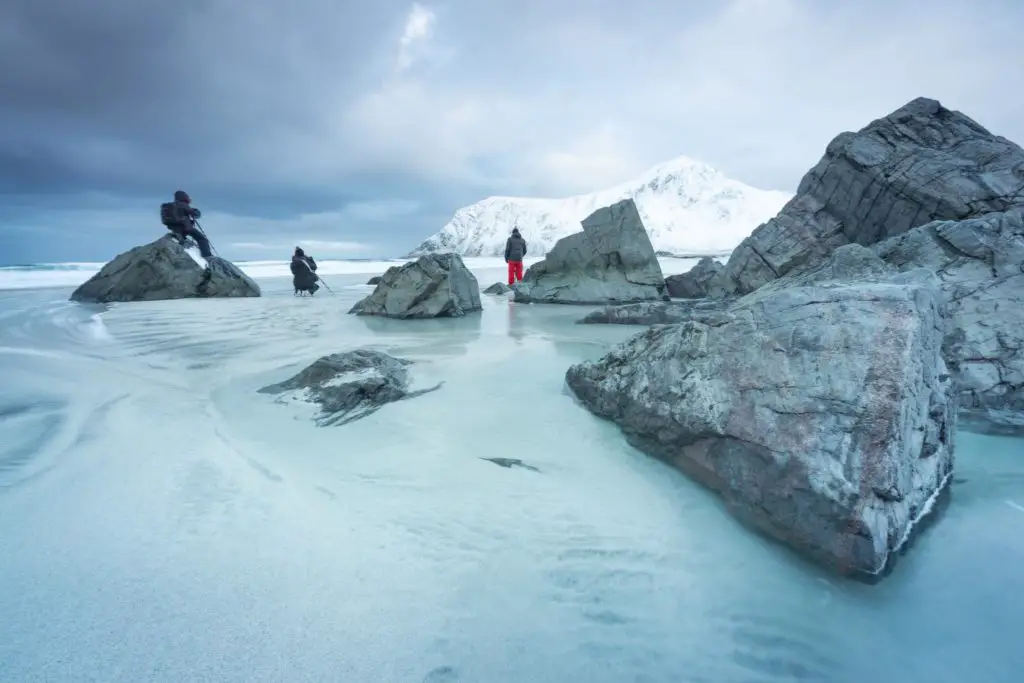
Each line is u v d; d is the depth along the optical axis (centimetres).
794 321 327
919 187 1045
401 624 200
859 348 291
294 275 1603
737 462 308
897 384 270
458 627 202
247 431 402
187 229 1625
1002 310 540
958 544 276
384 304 1142
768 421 300
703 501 316
